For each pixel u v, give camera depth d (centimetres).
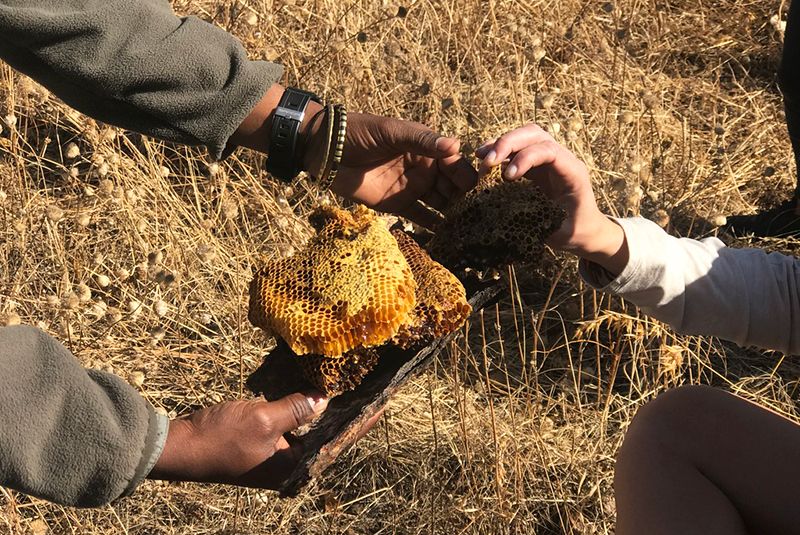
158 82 117
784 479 111
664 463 113
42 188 173
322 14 200
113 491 108
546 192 121
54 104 177
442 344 117
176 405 153
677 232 171
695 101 214
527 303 167
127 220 166
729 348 162
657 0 242
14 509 139
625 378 160
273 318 112
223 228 167
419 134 121
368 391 115
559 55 214
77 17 114
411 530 145
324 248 114
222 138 119
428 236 133
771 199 188
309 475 111
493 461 148
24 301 158
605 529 143
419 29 207
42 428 106
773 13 235
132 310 156
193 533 144
